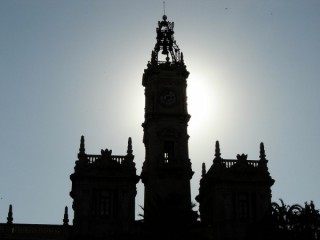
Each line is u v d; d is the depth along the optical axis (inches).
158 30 3415.4
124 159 2785.4
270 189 2819.9
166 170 2947.8
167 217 2444.6
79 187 2691.9
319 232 2463.1
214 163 2881.4
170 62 3262.8
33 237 2623.0
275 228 2463.1
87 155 2768.2
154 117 3075.8
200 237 2440.9
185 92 3181.6
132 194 2721.5
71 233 2628.0
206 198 3004.4
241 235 2711.6
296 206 2509.8
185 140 3058.6
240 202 2787.9
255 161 2883.9
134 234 2444.6
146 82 3238.2
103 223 2650.1
